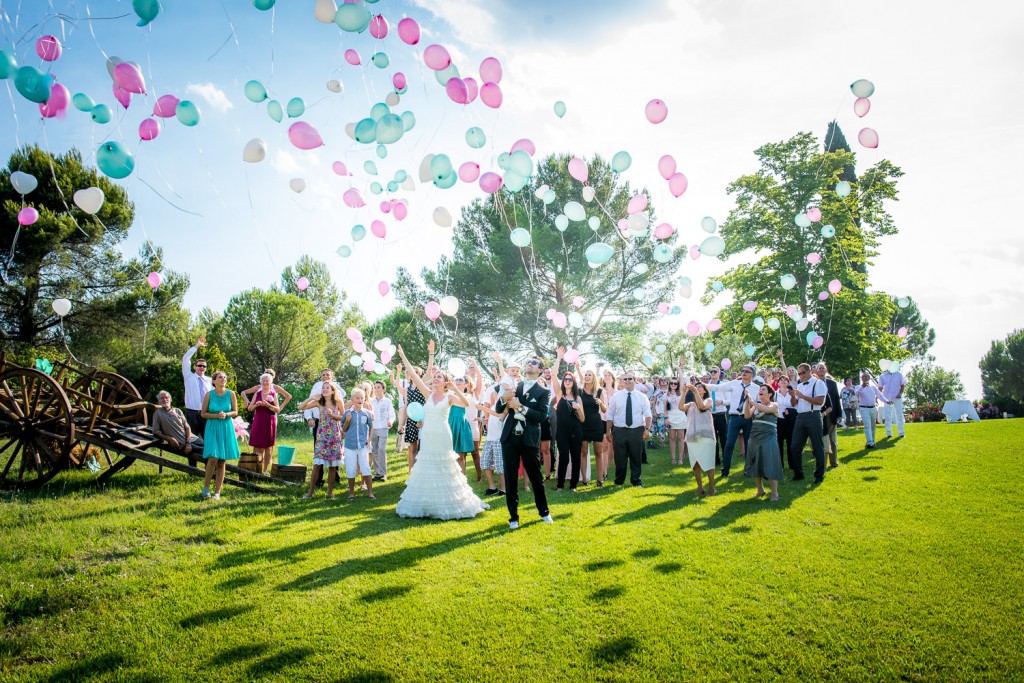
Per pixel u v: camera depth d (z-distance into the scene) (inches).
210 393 244.2
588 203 729.6
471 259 769.6
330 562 163.5
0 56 143.3
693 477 315.9
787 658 110.1
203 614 130.4
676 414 381.4
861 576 147.5
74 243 642.2
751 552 169.2
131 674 107.0
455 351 803.4
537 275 733.3
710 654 112.0
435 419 227.3
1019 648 110.6
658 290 776.3
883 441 412.2
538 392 217.3
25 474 286.5
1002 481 252.1
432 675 106.2
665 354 764.6
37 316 635.5
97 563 160.1
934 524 191.8
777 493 244.8
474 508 225.9
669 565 159.0
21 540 174.1
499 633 121.2
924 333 1521.9
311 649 115.4
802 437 287.4
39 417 255.9
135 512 212.4
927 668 105.1
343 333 1084.5
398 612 130.8
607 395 351.6
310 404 262.4
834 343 677.9
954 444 370.3
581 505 241.4
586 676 105.4
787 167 730.8
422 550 175.3
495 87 201.3
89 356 660.7
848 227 702.5
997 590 136.3
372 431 320.5
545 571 155.8
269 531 197.5
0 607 131.3
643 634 119.9
